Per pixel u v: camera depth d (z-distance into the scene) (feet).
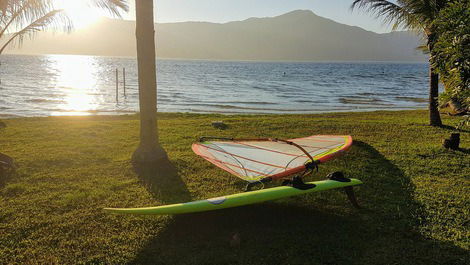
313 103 99.71
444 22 23.41
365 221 18.22
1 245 15.55
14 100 91.66
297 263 14.43
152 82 26.32
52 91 119.75
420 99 117.39
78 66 410.11
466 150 32.24
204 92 127.44
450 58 23.41
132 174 25.02
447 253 15.33
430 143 35.29
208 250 15.34
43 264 14.23
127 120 50.21
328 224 17.85
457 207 20.03
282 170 21.67
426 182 23.97
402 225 17.79
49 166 26.45
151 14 25.14
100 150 31.32
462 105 25.13
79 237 16.26
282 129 42.39
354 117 58.44
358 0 43.80
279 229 17.22
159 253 15.10
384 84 201.26
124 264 14.33
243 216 18.62
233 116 60.75
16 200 20.30
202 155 22.94
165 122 47.37
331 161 28.73
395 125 45.44
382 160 29.07
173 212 16.12
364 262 14.61
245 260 14.56
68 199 20.39
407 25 43.47
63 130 40.16
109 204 19.95
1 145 32.65
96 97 106.83
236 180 24.30
